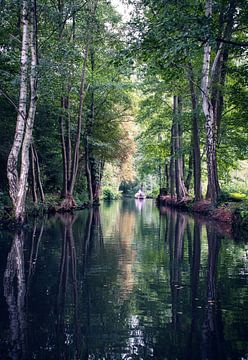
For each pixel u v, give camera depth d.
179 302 6.05
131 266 8.71
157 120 33.31
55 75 16.81
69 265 8.78
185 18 9.39
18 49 18.73
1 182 22.00
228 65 19.39
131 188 80.62
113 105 34.75
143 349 4.37
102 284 7.12
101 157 35.25
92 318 5.34
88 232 15.12
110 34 25.11
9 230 14.78
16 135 15.48
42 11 17.50
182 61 10.67
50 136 25.84
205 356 4.21
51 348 4.42
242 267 8.50
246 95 18.61
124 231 15.70
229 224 17.08
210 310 5.68
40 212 21.42
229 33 16.34
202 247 11.23
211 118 18.78
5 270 8.18
